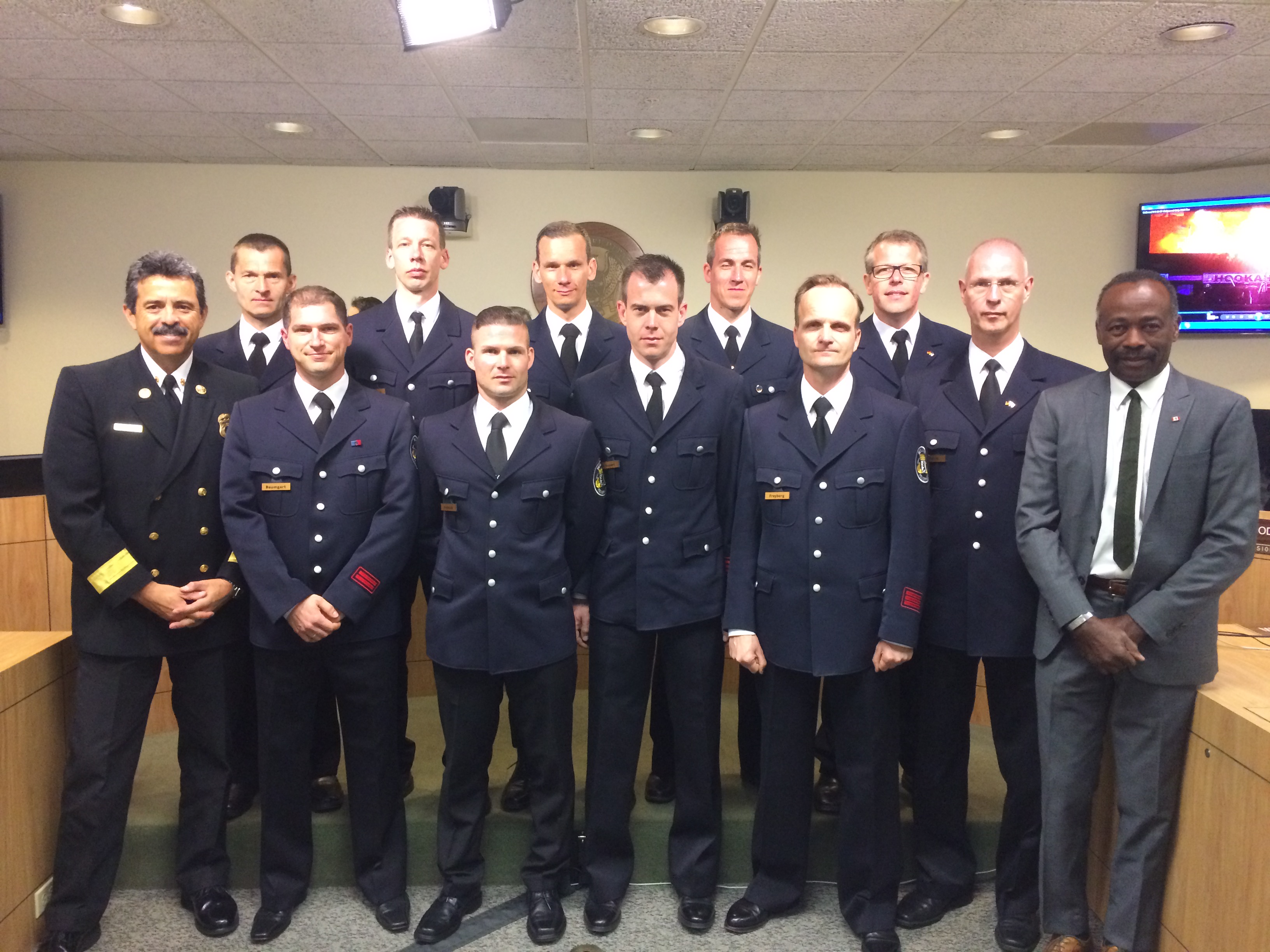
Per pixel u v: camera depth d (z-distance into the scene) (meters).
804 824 2.20
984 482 2.12
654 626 2.15
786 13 3.53
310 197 6.05
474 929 2.20
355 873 2.33
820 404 2.13
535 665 2.12
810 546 2.08
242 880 2.40
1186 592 1.81
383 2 3.47
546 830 2.21
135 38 3.83
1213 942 1.78
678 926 2.20
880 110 4.77
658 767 2.49
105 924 2.21
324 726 2.50
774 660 2.12
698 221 6.18
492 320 2.12
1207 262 5.93
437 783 2.61
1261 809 1.65
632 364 2.28
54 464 2.07
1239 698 1.81
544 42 3.84
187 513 2.16
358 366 2.53
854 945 2.12
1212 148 5.49
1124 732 1.93
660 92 4.49
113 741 2.11
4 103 4.69
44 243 5.96
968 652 2.12
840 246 6.20
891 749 2.12
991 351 2.21
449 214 5.91
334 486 2.17
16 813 2.06
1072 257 6.20
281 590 2.07
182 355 2.17
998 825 2.43
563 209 6.16
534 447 2.15
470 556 2.13
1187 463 1.85
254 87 4.44
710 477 2.21
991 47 3.87
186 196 6.00
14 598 3.21
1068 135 5.23
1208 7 3.46
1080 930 2.01
